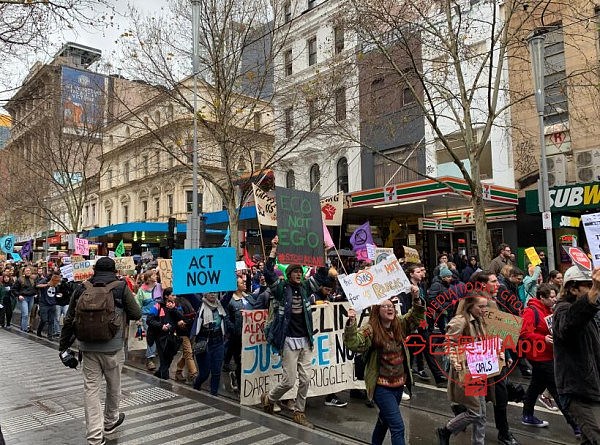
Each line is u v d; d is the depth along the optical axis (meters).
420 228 15.01
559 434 5.24
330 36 20.88
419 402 6.48
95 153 44.06
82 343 4.78
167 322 7.70
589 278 3.80
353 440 5.14
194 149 14.27
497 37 10.98
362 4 11.48
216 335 6.84
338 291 8.17
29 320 13.70
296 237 6.37
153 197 38.69
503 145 15.66
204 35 14.26
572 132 14.36
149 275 9.94
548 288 5.41
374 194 16.11
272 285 5.88
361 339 4.01
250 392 6.35
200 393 6.93
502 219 15.93
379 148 19.47
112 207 44.34
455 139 16.97
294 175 23.36
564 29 14.34
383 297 4.21
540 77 10.27
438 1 11.91
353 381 6.66
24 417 5.87
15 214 36.56
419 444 4.97
